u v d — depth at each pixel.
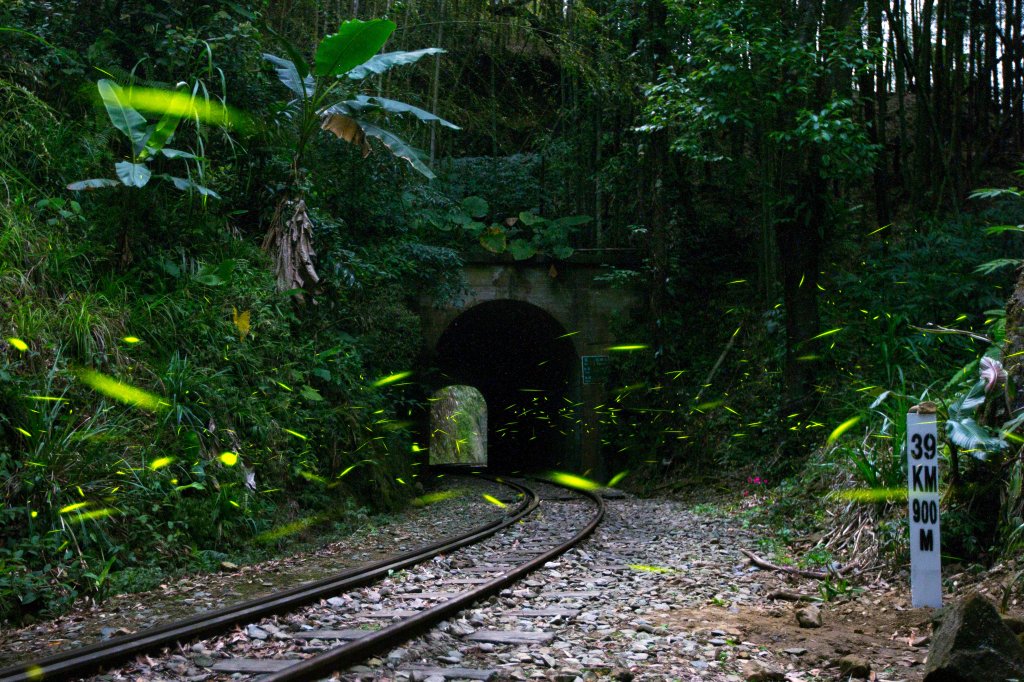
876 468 7.52
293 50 10.74
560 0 20.73
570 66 18.38
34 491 5.89
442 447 41.19
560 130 24.25
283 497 8.95
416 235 17.31
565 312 19.09
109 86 8.32
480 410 44.81
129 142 9.89
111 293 8.11
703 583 6.50
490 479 19.86
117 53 10.63
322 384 11.23
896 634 4.74
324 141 14.70
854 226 16.92
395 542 9.01
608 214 20.56
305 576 6.75
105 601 5.57
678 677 3.88
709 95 12.35
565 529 10.27
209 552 6.95
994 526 6.07
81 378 6.89
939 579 5.17
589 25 18.20
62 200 8.20
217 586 6.19
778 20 12.16
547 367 23.39
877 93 17.14
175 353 7.94
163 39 10.39
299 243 10.84
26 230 7.58
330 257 12.51
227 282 9.41
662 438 16.73
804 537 8.34
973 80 17.92
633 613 5.40
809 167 12.13
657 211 17.58
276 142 11.92
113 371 7.23
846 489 8.35
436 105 19.45
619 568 7.30
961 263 12.74
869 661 4.16
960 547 6.09
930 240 13.45
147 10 10.52
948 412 6.18
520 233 19.89
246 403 8.76
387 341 14.36
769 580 6.66
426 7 20.03
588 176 20.14
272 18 15.79
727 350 16.31
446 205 18.14
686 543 8.98
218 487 7.55
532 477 20.64
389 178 16.14
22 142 8.45
